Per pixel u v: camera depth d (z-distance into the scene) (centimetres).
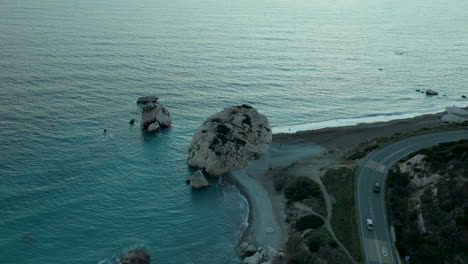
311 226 7069
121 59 16575
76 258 6406
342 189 7781
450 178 6831
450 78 18038
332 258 6288
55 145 9544
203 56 18338
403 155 8650
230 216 7862
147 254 6544
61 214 7338
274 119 12656
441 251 5947
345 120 12912
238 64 17688
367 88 16075
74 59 15838
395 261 6072
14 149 9075
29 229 6850
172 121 11788
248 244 7000
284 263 6581
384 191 7556
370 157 8644
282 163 9675
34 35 18662
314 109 13675
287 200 8181
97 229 7112
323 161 9500
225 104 13388
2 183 7881
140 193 8306
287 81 16075
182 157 9869
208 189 8675
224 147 9394
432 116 13175
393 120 12850
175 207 8006
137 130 10938
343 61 19762
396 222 6769
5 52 15675
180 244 7050
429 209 6575
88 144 9838
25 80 13062
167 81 14800
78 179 8431
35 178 8212
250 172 9325
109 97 12769
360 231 6644
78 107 11725
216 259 6781
